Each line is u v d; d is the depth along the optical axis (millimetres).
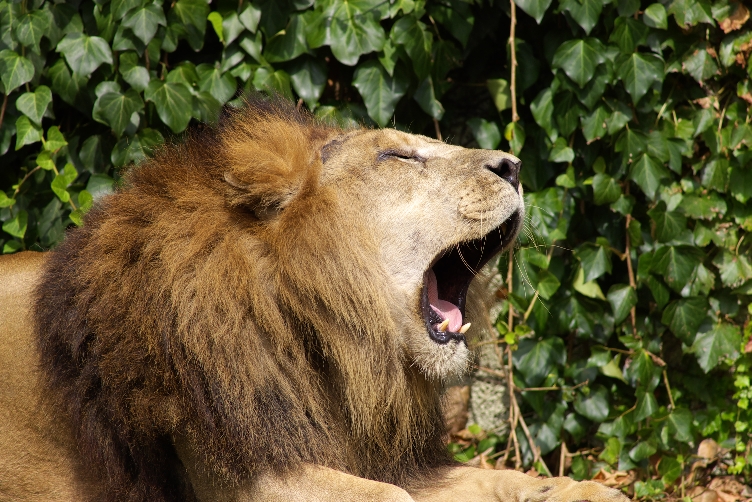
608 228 8281
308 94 8031
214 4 8039
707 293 7957
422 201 5574
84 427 5172
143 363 4965
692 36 8016
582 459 8125
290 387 5105
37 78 7867
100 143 8109
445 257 6113
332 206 5309
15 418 5586
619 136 8008
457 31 7965
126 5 7629
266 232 5246
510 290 7922
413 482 5797
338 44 7730
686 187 8109
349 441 5508
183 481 5207
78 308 5145
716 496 7840
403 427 5578
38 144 8234
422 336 5512
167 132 8094
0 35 7727
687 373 8273
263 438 4910
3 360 5605
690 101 8156
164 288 4930
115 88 7785
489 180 5512
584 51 7812
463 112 8742
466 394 8695
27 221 8133
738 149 8070
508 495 5414
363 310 5301
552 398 8305
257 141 5582
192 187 5297
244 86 7941
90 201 7676
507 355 8359
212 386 4848
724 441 8141
